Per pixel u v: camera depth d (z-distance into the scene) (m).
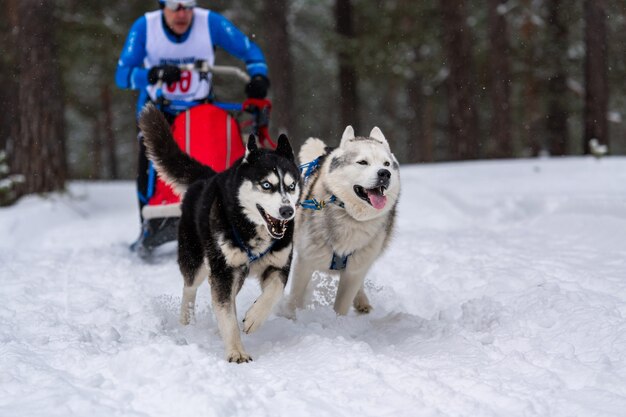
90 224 10.38
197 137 6.58
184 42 7.17
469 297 5.89
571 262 6.71
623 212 8.91
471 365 3.93
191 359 3.67
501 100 19.64
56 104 12.34
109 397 3.28
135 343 4.38
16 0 12.20
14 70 16.31
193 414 3.07
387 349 4.38
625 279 5.88
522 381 3.64
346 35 20.84
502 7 19.44
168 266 7.03
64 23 17.00
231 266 4.34
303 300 5.26
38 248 8.49
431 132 27.73
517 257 7.09
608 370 3.78
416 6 20.53
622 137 30.08
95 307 5.44
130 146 34.25
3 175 12.95
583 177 13.36
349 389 3.48
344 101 21.31
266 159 4.30
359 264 5.06
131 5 19.91
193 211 4.73
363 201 4.78
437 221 10.29
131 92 22.80
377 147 4.85
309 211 5.00
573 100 22.20
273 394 3.39
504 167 15.24
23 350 4.01
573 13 21.03
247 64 7.39
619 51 21.53
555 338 4.41
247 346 4.45
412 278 6.60
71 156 32.03
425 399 3.37
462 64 19.25
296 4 26.59
